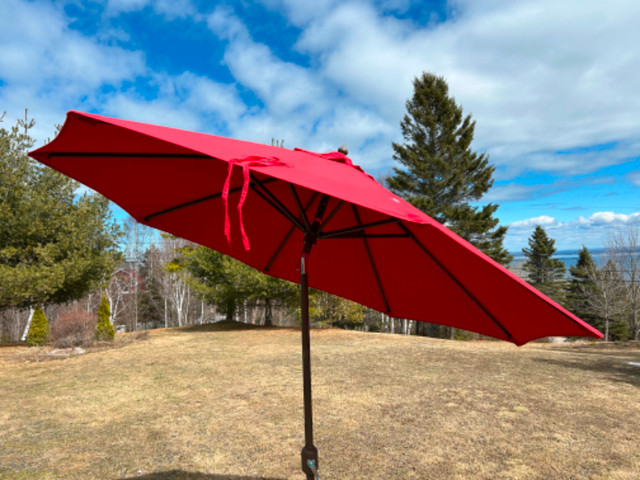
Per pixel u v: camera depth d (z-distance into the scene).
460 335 22.34
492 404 6.03
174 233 1.94
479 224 20.55
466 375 7.94
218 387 7.19
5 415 5.79
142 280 33.44
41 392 7.01
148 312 32.84
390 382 7.40
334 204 1.94
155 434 5.02
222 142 1.15
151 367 8.99
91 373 8.48
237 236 2.07
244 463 4.23
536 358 9.85
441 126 21.83
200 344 12.58
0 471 4.05
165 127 1.11
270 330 16.16
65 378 8.08
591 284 25.45
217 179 1.67
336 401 6.25
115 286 29.75
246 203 1.95
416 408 5.89
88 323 13.01
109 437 4.94
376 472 4.03
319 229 1.58
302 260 1.52
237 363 9.35
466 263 1.37
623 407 5.83
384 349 11.36
